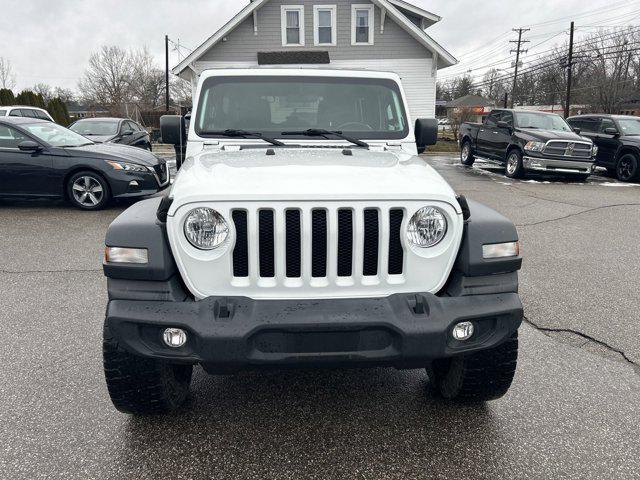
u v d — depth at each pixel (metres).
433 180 2.56
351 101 3.79
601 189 12.27
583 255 6.29
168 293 2.30
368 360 2.29
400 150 3.68
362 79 3.84
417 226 2.37
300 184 2.34
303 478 2.41
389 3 20.80
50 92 73.06
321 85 3.78
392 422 2.85
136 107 43.84
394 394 3.14
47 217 8.11
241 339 2.20
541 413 2.93
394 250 2.40
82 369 3.37
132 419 2.85
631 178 13.69
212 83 3.76
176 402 2.88
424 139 3.80
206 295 2.34
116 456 2.54
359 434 2.74
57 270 5.46
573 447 2.63
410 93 22.09
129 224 2.39
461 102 41.91
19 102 29.19
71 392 3.09
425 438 2.71
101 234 7.02
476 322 2.38
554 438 2.70
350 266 2.38
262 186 2.32
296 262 2.35
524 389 3.18
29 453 2.55
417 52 21.70
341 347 2.29
